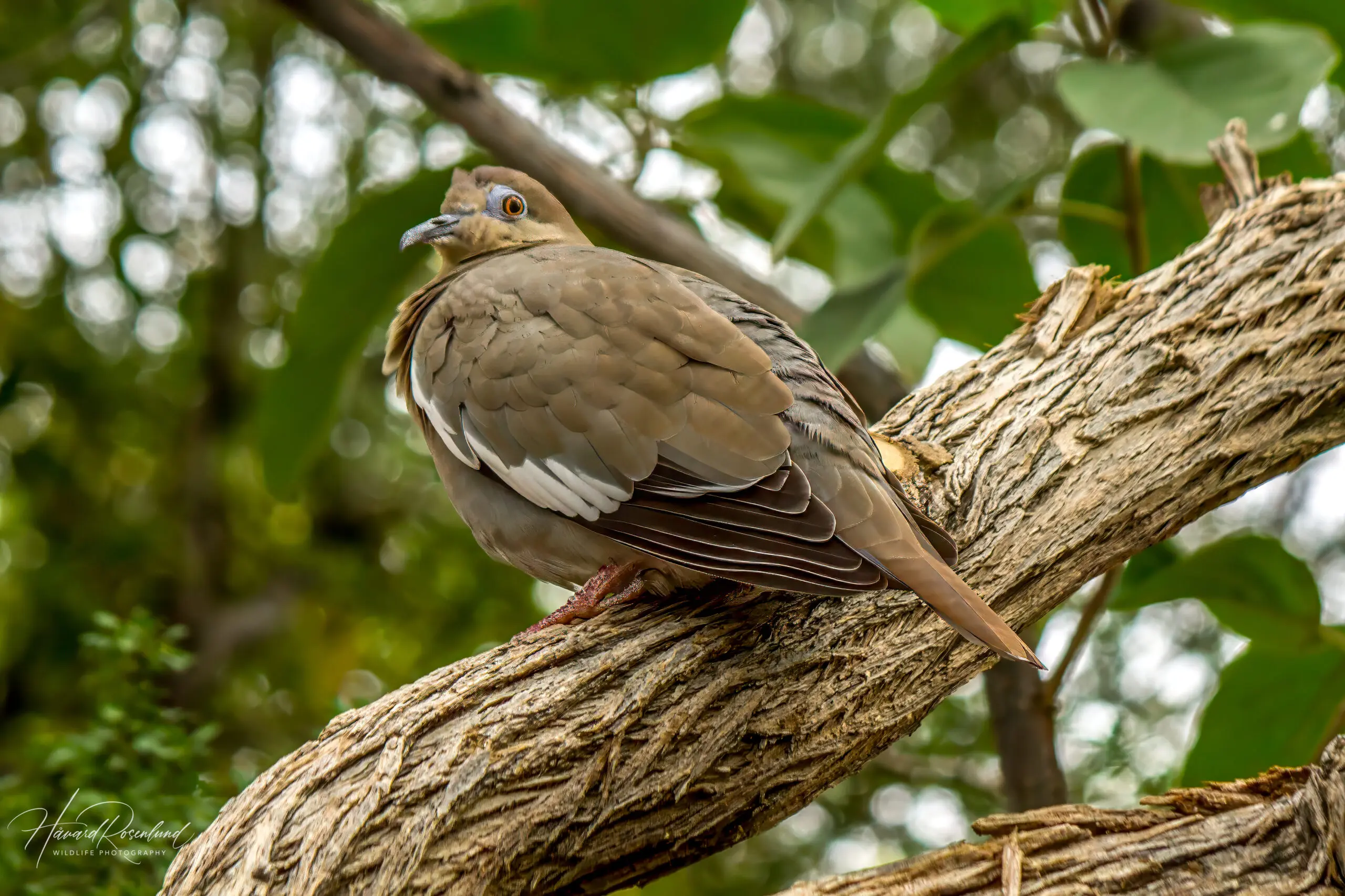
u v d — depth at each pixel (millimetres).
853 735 6754
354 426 16859
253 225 16938
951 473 7617
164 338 17062
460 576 15797
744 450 6840
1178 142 8688
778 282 15922
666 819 6406
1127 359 7887
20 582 14969
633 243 11297
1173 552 10078
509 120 11250
